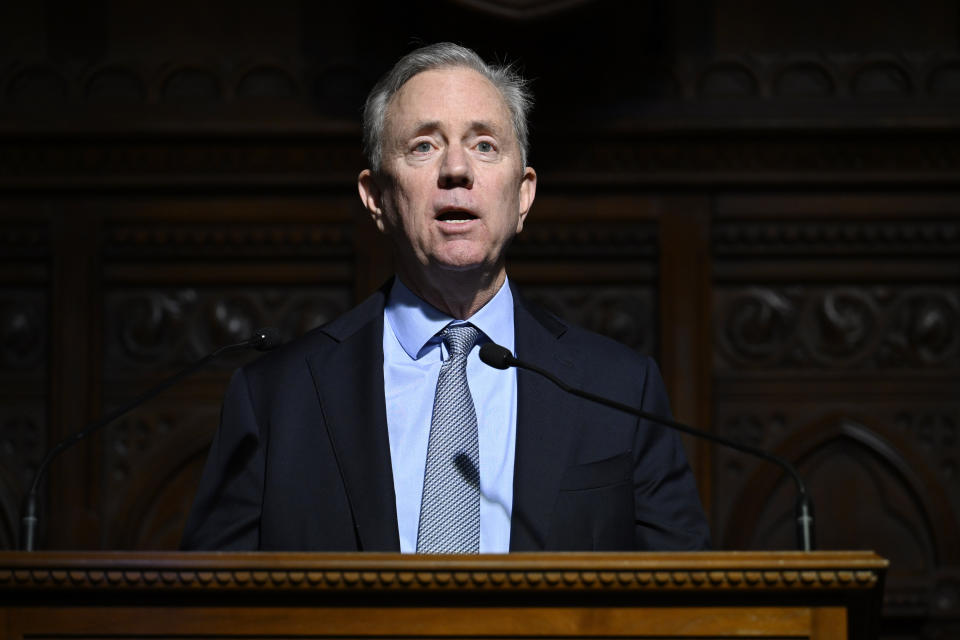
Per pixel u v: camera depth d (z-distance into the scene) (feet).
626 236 51.08
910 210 51.13
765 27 51.31
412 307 25.66
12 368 50.42
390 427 24.20
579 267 51.21
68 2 51.49
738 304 50.98
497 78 25.99
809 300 50.98
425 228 24.32
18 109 50.60
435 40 50.75
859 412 50.31
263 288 51.21
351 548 22.52
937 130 50.37
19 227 50.98
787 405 50.26
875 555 16.47
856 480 50.14
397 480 23.57
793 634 16.46
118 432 49.98
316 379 24.43
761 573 16.24
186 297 51.03
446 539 22.48
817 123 50.26
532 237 51.03
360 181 26.86
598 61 50.52
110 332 50.75
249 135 50.70
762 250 51.03
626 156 50.88
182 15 51.65
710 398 50.21
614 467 23.62
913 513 49.85
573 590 16.25
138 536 49.32
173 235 51.03
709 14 51.26
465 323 25.23
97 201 51.21
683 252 50.93
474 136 24.79
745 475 49.75
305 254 51.13
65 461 49.47
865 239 51.03
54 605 16.51
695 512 24.40
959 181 50.75
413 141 24.76
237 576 16.17
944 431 50.26
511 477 23.66
